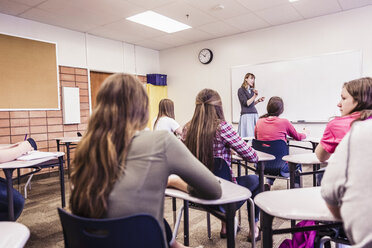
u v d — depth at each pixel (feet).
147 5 12.11
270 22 14.85
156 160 2.39
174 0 11.68
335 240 3.45
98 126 2.47
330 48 13.83
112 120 2.44
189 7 12.48
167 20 14.21
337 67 13.67
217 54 17.83
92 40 16.35
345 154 2.08
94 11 12.62
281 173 7.34
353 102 4.33
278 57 15.44
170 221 7.66
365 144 1.98
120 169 2.35
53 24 14.28
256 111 15.34
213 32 16.48
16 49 12.95
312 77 14.43
